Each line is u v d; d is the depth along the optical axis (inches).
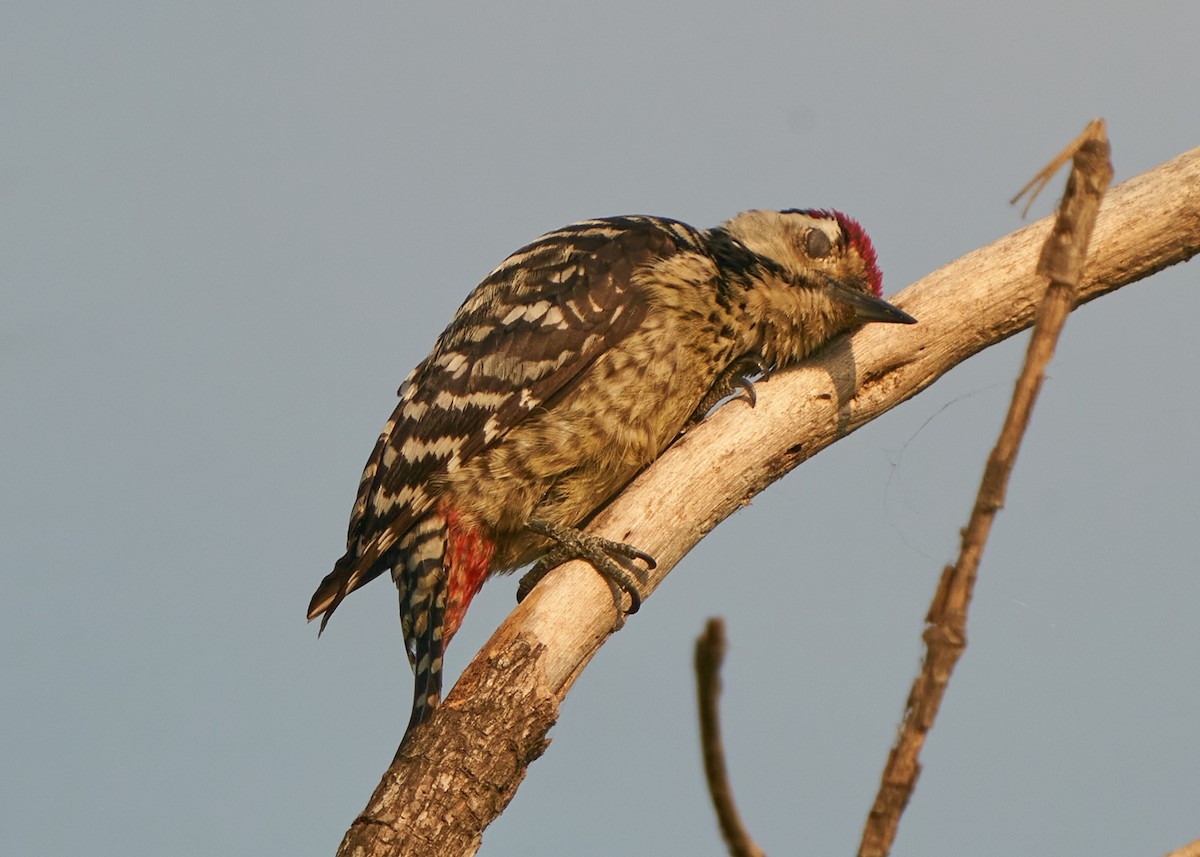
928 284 404.8
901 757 191.3
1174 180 389.7
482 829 317.4
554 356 442.0
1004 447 201.5
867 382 402.3
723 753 162.6
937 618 196.4
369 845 305.6
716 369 453.1
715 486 389.4
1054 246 209.3
